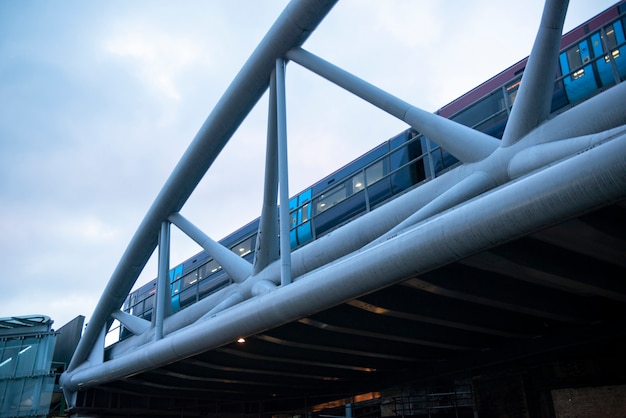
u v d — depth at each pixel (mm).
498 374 15906
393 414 18156
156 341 14422
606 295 10375
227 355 15766
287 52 13156
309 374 17719
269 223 13633
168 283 18391
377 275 8250
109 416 22641
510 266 8695
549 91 8711
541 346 13594
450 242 7293
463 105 17188
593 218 7480
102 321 21438
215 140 15398
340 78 11930
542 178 6379
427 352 15461
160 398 23734
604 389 13664
